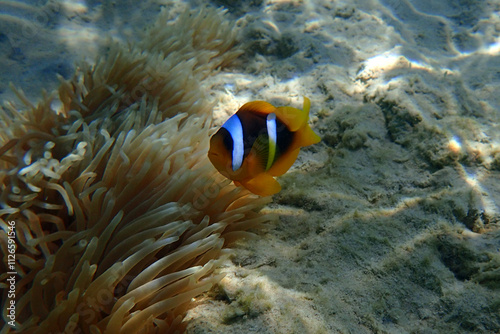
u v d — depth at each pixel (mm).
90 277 512
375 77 749
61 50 899
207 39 905
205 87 813
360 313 529
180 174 588
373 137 676
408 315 536
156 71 717
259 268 566
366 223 585
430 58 852
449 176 625
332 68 810
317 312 524
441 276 555
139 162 583
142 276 525
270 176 525
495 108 706
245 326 515
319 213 610
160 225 553
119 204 571
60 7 992
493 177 624
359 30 925
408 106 676
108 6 1055
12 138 610
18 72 837
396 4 1053
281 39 921
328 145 702
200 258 563
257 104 502
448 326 528
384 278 552
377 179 639
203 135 645
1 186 565
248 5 1104
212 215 597
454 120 664
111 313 512
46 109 631
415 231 582
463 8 1059
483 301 533
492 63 841
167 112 706
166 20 913
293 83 808
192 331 516
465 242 572
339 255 566
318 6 1025
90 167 570
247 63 926
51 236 529
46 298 518
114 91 677
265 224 609
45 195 568
